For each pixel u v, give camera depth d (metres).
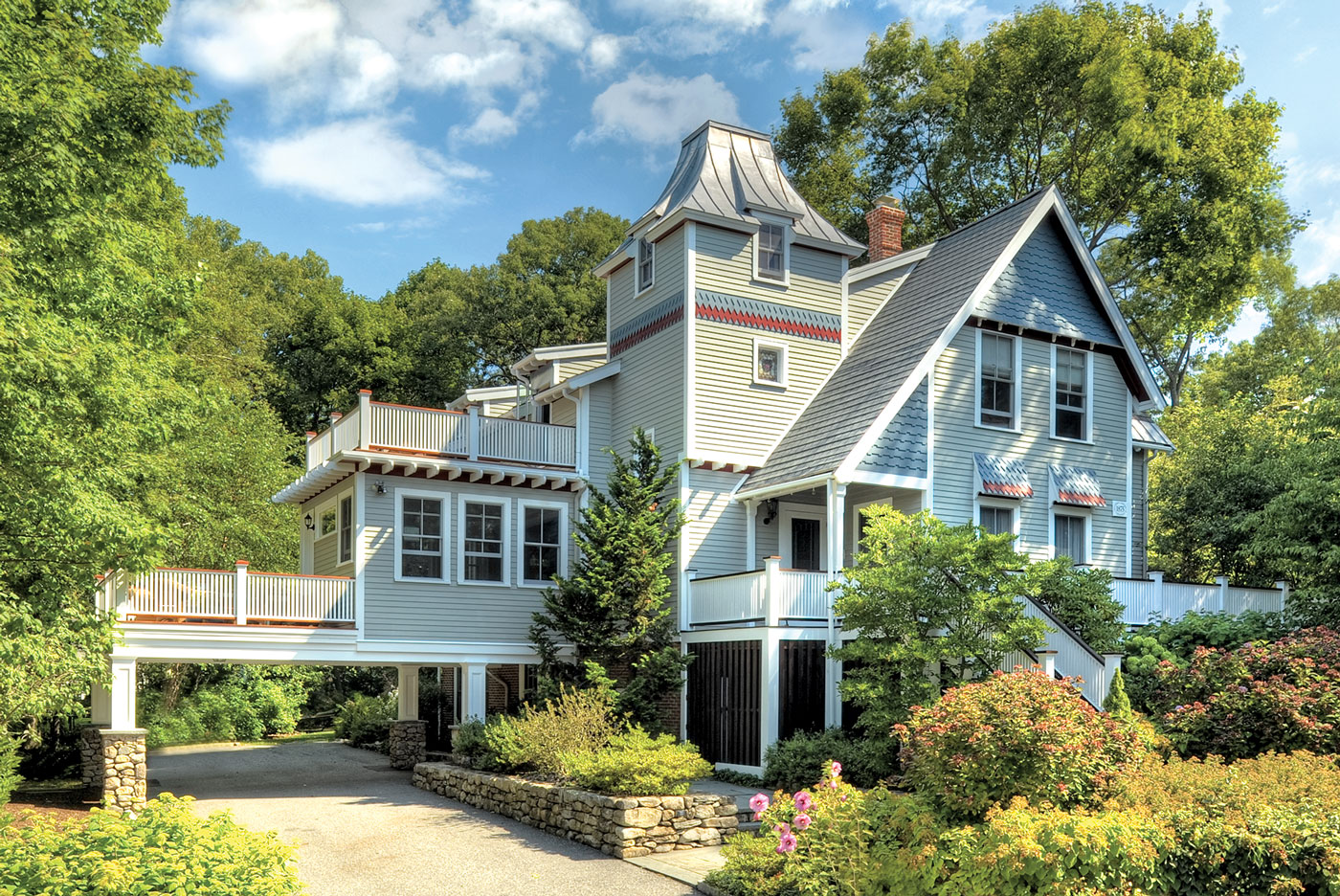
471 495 23.22
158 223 21.47
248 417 35.34
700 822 15.01
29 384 13.69
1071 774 10.73
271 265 55.06
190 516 29.77
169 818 9.45
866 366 23.78
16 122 13.80
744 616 20.56
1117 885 9.32
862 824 11.30
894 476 21.30
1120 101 36.50
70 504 14.28
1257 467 28.58
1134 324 40.66
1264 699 13.66
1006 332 23.62
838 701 19.92
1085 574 20.41
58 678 16.78
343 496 23.45
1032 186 41.00
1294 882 9.17
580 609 21.09
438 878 13.24
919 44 42.06
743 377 23.81
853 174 42.94
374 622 21.78
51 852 8.74
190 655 19.91
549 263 51.12
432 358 50.66
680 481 22.92
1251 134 38.44
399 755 24.95
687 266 23.48
